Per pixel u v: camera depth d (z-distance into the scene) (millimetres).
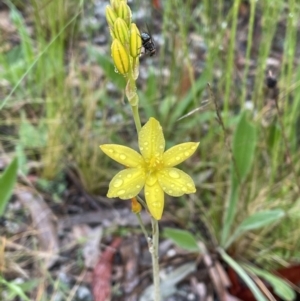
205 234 153
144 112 174
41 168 165
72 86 167
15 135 172
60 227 152
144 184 71
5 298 134
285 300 135
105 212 155
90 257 145
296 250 142
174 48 154
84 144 155
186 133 166
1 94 176
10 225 151
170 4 145
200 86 157
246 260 146
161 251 148
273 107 144
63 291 137
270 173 146
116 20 66
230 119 154
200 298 139
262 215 130
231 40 127
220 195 152
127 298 137
